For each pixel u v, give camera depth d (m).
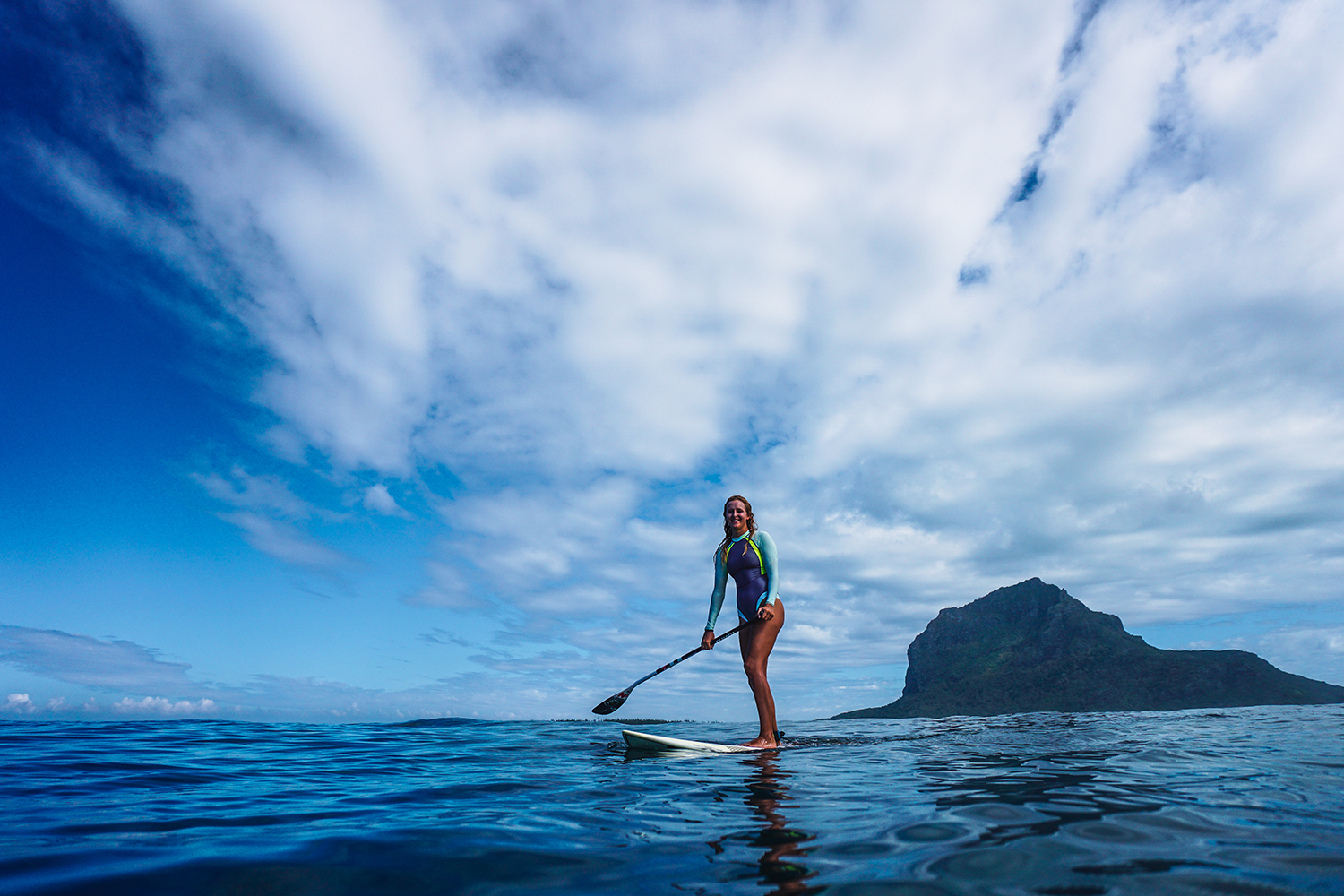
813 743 5.53
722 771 3.33
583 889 1.36
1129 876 1.34
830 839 1.75
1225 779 2.69
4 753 4.21
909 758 3.88
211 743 5.43
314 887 1.38
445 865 1.54
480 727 9.36
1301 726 6.12
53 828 1.99
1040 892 1.26
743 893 1.32
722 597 5.66
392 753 4.73
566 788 2.79
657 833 1.86
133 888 1.36
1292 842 1.61
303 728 7.87
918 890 1.30
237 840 1.80
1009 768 3.21
